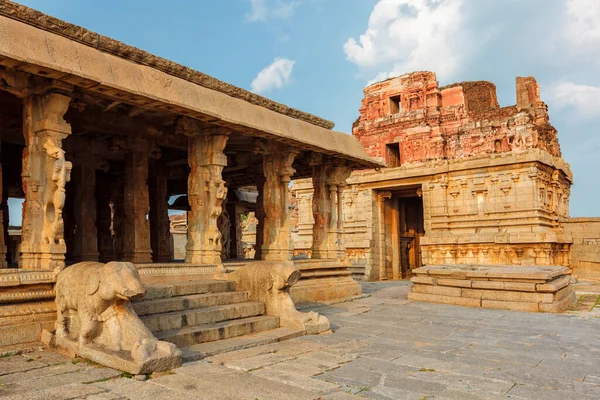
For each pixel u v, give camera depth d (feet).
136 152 41.60
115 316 20.84
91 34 29.25
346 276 49.83
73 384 17.25
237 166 57.06
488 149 107.04
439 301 45.16
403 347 24.89
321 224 49.88
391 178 86.22
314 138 41.91
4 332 21.93
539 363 21.68
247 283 31.32
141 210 41.47
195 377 18.51
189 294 28.76
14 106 34.91
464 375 19.52
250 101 41.34
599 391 17.46
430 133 113.09
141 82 26.63
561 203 87.97
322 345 25.11
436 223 82.94
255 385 17.60
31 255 25.39
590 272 75.10
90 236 43.60
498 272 42.91
